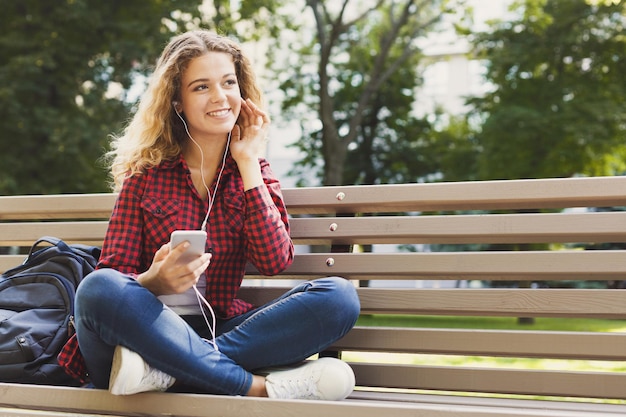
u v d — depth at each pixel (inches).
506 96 535.8
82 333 72.4
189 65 87.7
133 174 87.3
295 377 75.3
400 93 674.2
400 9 596.1
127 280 71.6
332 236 92.7
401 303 87.7
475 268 86.2
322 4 547.5
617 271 81.9
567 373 80.4
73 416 72.2
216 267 86.5
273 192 90.3
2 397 75.6
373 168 686.5
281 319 78.0
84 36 488.4
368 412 64.8
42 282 87.7
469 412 62.4
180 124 91.0
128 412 71.4
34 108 463.2
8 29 486.6
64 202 103.3
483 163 531.8
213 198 88.0
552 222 84.5
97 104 486.9
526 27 533.6
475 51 571.8
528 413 61.2
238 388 74.6
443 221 88.3
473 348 83.9
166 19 501.0
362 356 276.7
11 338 82.3
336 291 78.5
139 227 86.0
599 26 515.8
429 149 674.2
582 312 81.9
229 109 87.8
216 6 518.3
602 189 83.0
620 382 78.9
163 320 71.6
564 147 512.4
